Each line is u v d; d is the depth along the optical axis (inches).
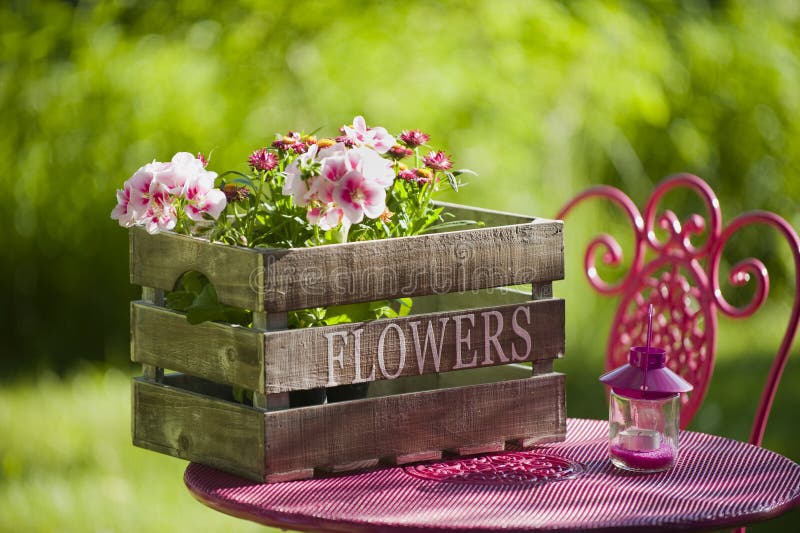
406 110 318.0
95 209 348.2
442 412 100.3
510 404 103.5
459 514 86.7
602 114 339.0
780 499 90.7
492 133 320.5
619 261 138.2
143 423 103.7
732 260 369.1
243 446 95.2
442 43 334.3
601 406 288.8
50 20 373.4
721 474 97.4
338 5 340.5
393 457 99.2
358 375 96.4
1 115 355.6
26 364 340.8
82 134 347.6
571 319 325.4
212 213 98.0
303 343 94.0
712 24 394.9
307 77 325.4
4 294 354.0
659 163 361.4
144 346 103.3
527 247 103.9
